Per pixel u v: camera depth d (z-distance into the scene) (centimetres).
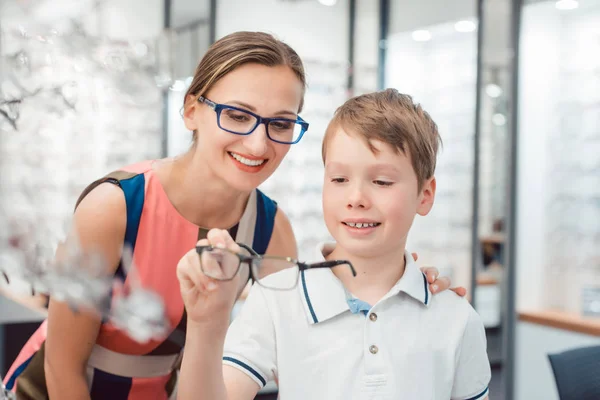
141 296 60
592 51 380
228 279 73
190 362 77
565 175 395
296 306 100
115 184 116
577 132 389
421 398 97
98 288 54
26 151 52
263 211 142
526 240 401
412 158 95
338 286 100
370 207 94
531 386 390
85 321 106
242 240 137
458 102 432
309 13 450
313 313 98
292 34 443
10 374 134
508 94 401
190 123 117
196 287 74
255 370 95
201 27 389
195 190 122
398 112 96
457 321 104
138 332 60
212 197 124
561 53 396
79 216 61
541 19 398
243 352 96
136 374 125
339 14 461
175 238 122
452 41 436
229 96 107
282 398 96
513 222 399
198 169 120
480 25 400
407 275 101
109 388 124
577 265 390
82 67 57
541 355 386
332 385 95
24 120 52
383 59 473
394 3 468
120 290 59
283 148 112
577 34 388
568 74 393
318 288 100
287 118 110
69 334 107
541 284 404
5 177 50
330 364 96
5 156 51
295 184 441
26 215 50
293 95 111
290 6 442
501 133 404
